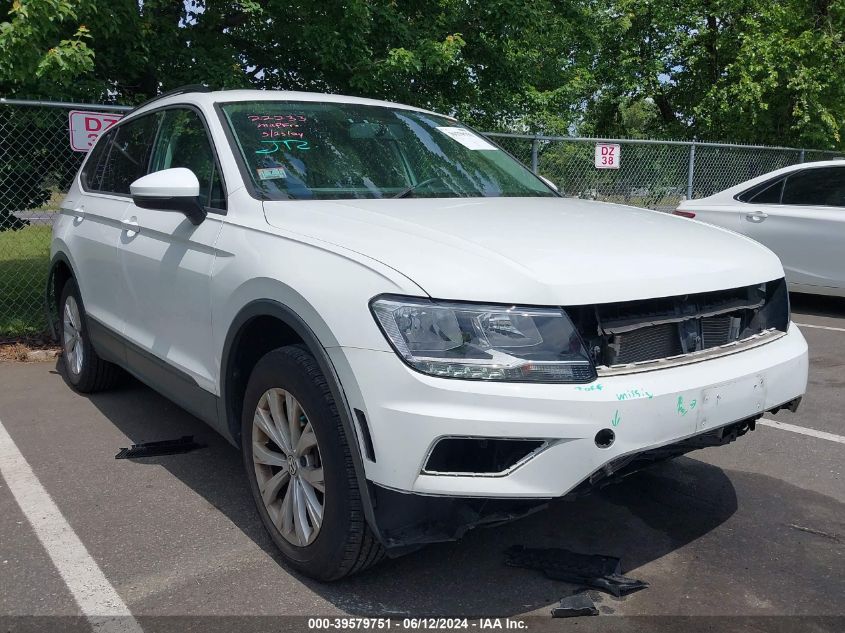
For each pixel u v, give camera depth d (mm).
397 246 2572
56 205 7855
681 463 3977
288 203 3092
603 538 3137
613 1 19297
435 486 2307
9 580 2814
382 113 4082
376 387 2354
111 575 2848
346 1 9047
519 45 13180
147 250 3715
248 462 3045
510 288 2377
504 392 2270
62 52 6367
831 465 3959
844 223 7703
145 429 4496
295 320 2633
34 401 5051
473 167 3982
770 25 15992
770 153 12258
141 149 4277
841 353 6410
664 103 20516
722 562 2943
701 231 3248
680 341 2682
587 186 10320
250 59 10648
